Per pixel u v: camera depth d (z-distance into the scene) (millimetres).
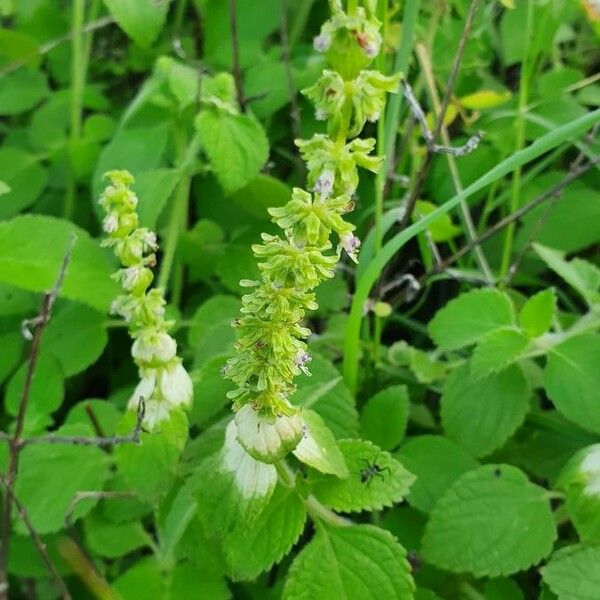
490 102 278
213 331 251
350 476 193
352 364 231
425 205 263
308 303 152
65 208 316
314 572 189
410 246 312
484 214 297
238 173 250
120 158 274
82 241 244
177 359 198
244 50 330
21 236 239
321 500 192
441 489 222
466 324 235
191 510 195
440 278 281
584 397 221
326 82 155
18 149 321
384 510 246
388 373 259
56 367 253
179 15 358
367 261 235
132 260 184
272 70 310
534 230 271
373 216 289
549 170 323
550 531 203
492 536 204
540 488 208
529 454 241
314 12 357
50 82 381
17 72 355
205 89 259
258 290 152
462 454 225
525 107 291
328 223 148
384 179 246
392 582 187
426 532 208
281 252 147
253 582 226
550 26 302
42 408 246
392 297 302
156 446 200
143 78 366
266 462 172
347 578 188
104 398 296
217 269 284
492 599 213
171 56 352
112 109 355
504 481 209
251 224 296
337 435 219
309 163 159
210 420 232
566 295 307
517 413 229
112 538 224
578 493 201
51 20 369
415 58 312
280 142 329
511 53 324
